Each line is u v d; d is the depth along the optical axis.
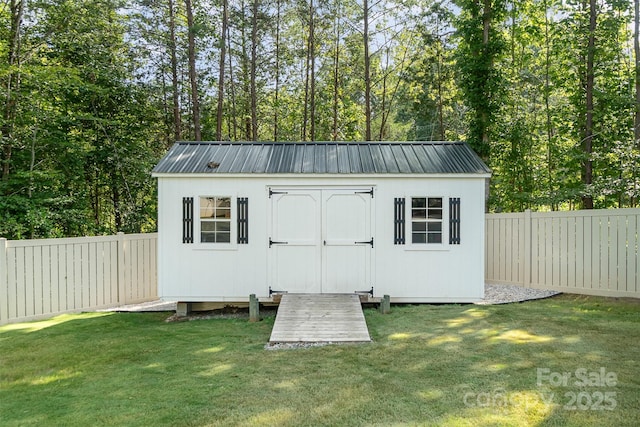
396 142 8.51
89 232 12.26
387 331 5.76
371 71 20.39
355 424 3.12
